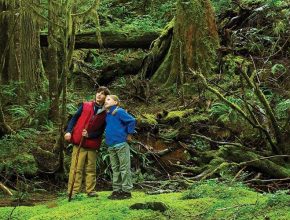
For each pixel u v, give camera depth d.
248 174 7.73
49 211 6.19
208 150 8.96
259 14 12.62
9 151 8.71
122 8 16.78
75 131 6.97
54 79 9.98
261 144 8.76
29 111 10.37
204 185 6.61
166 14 15.73
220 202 5.70
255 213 5.15
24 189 8.05
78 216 5.70
